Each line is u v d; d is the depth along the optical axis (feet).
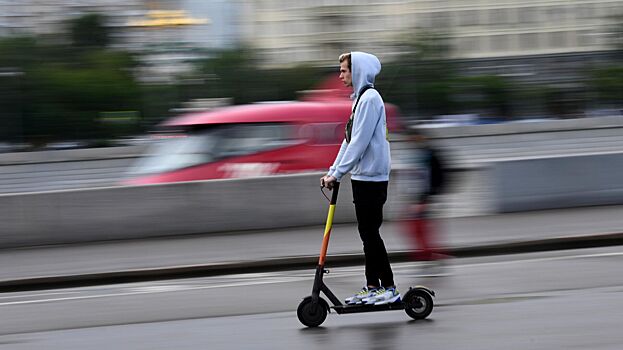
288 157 54.19
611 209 50.80
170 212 49.01
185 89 214.48
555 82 240.53
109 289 35.47
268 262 39.09
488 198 52.19
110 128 205.36
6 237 47.42
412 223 35.19
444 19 390.42
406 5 379.14
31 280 37.27
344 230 48.11
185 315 27.27
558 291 28.30
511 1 394.73
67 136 206.49
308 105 55.31
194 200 49.26
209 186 49.39
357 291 30.81
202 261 39.73
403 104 231.91
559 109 236.02
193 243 45.85
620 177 52.70
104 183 114.83
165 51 234.38
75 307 30.04
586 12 390.63
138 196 48.73
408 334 22.50
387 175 24.17
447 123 227.20
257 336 23.30
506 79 239.50
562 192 52.26
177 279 37.96
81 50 240.53
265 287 32.50
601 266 33.47
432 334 22.36
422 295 24.31
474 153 127.65
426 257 35.04
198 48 233.96
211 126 54.65
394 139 51.85
